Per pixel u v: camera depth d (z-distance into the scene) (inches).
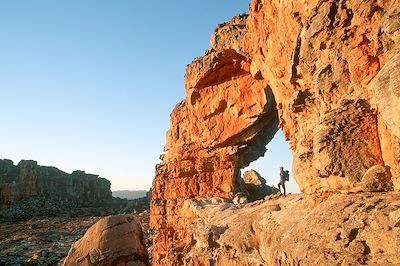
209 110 1572.3
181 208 1644.9
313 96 608.4
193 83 1581.0
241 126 1455.5
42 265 2278.5
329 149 485.4
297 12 682.2
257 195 1822.1
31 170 5152.6
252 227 724.7
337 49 535.2
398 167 403.9
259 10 987.9
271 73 966.4
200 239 924.6
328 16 544.7
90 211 4953.3
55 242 2967.5
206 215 1189.1
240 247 693.9
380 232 346.0
